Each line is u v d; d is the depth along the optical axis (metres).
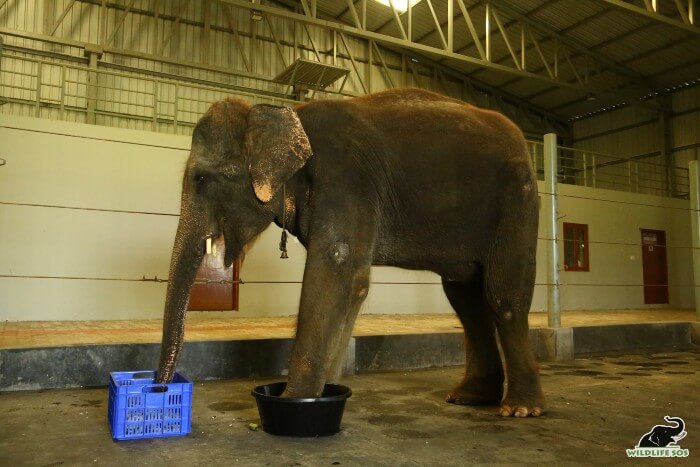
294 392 3.48
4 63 14.09
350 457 2.99
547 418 3.95
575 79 20.62
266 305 10.84
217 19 16.92
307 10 12.71
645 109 21.06
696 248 9.12
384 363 6.29
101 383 5.05
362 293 3.74
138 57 15.48
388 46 19.83
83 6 15.22
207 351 5.47
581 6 16.41
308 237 3.75
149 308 9.93
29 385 4.82
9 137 9.20
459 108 4.39
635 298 15.73
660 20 13.88
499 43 18.92
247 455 3.00
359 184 3.82
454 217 4.13
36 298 9.23
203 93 16.39
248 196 3.89
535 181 4.30
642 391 5.01
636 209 16.05
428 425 3.73
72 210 9.52
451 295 4.62
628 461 2.96
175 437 3.35
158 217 10.14
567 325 8.66
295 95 17.41
